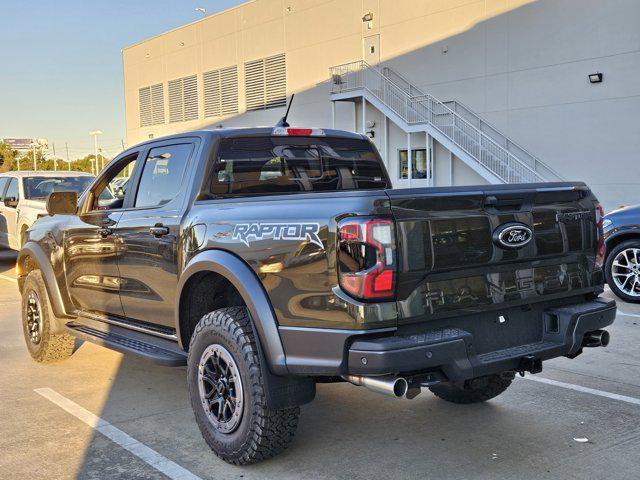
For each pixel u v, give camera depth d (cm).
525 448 388
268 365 345
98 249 499
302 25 2827
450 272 327
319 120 2794
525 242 351
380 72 2455
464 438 405
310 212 329
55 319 559
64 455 384
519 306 360
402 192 313
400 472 357
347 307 309
